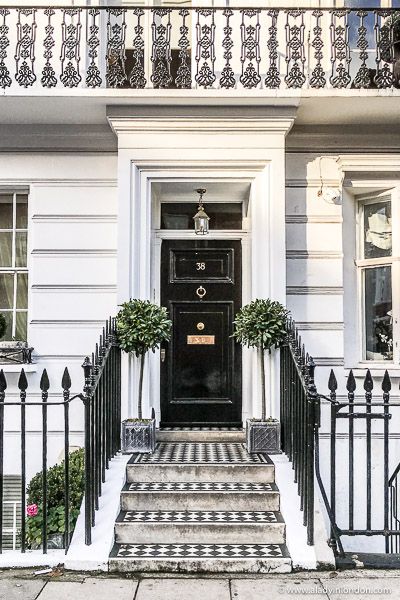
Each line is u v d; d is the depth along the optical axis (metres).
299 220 7.32
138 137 6.82
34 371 7.09
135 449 6.21
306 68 7.04
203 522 5.13
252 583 4.48
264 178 6.88
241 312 6.61
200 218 7.28
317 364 7.21
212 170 6.89
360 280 7.71
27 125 7.30
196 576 4.61
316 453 5.12
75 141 7.36
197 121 6.79
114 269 7.28
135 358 6.63
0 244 7.65
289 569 4.68
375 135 7.38
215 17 7.23
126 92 6.52
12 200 7.68
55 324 7.23
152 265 7.43
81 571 4.67
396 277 7.47
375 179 7.49
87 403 4.88
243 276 7.50
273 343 6.43
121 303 6.64
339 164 7.34
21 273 7.60
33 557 4.78
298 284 7.27
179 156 6.82
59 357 7.21
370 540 7.09
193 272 7.56
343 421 7.21
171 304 7.53
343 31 6.90
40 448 7.08
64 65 7.13
